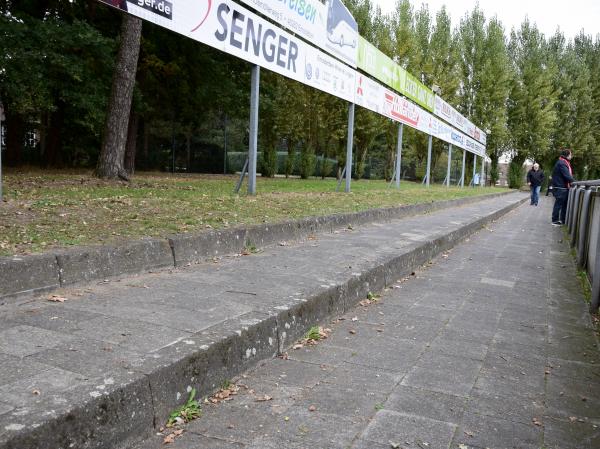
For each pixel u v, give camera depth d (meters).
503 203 20.53
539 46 44.62
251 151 9.43
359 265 5.20
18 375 2.19
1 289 3.23
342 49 12.32
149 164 25.50
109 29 18.33
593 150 49.12
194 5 7.29
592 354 3.61
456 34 41.09
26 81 13.70
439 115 23.19
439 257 7.63
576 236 8.60
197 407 2.50
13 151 18.69
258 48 8.92
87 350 2.52
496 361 3.40
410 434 2.36
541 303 5.08
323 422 2.44
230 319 3.15
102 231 4.79
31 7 16.64
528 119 43.81
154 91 21.95
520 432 2.43
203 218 6.11
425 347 3.64
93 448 1.97
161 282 4.09
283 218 6.96
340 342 3.68
